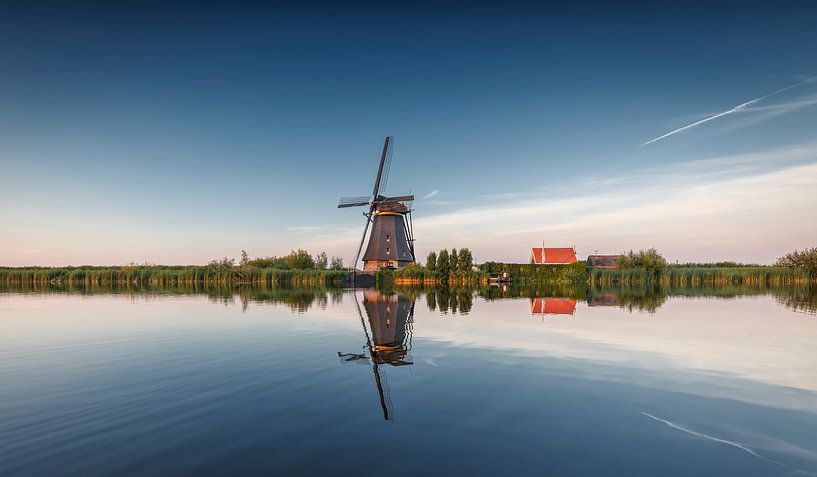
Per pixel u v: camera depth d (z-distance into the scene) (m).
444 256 62.81
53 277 65.88
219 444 6.62
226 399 8.80
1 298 35.56
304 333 17.09
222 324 19.69
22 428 7.29
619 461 6.11
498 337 15.89
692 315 22.05
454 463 6.02
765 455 6.32
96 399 8.83
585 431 7.15
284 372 10.97
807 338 15.23
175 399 8.82
